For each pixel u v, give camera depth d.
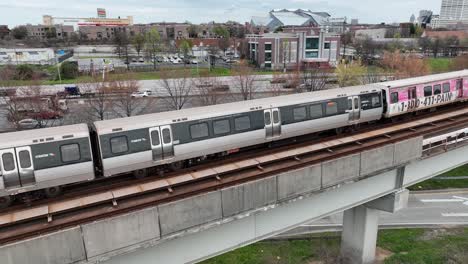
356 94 20.00
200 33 147.62
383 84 21.58
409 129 20.78
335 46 85.62
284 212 14.29
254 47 85.50
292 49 82.81
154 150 14.36
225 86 50.12
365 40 102.31
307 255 21.03
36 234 10.76
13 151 12.05
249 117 16.52
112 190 13.24
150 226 10.91
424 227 23.75
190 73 61.78
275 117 17.27
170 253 12.07
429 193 27.98
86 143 13.27
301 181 13.72
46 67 73.12
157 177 14.37
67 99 47.31
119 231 10.46
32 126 36.91
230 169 14.74
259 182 12.70
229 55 100.38
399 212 25.36
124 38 104.75
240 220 13.19
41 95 42.03
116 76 49.44
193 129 15.19
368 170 15.62
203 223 11.84
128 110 39.78
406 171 18.05
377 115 21.06
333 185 14.68
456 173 31.30
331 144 17.72
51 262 9.77
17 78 52.66
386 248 21.81
